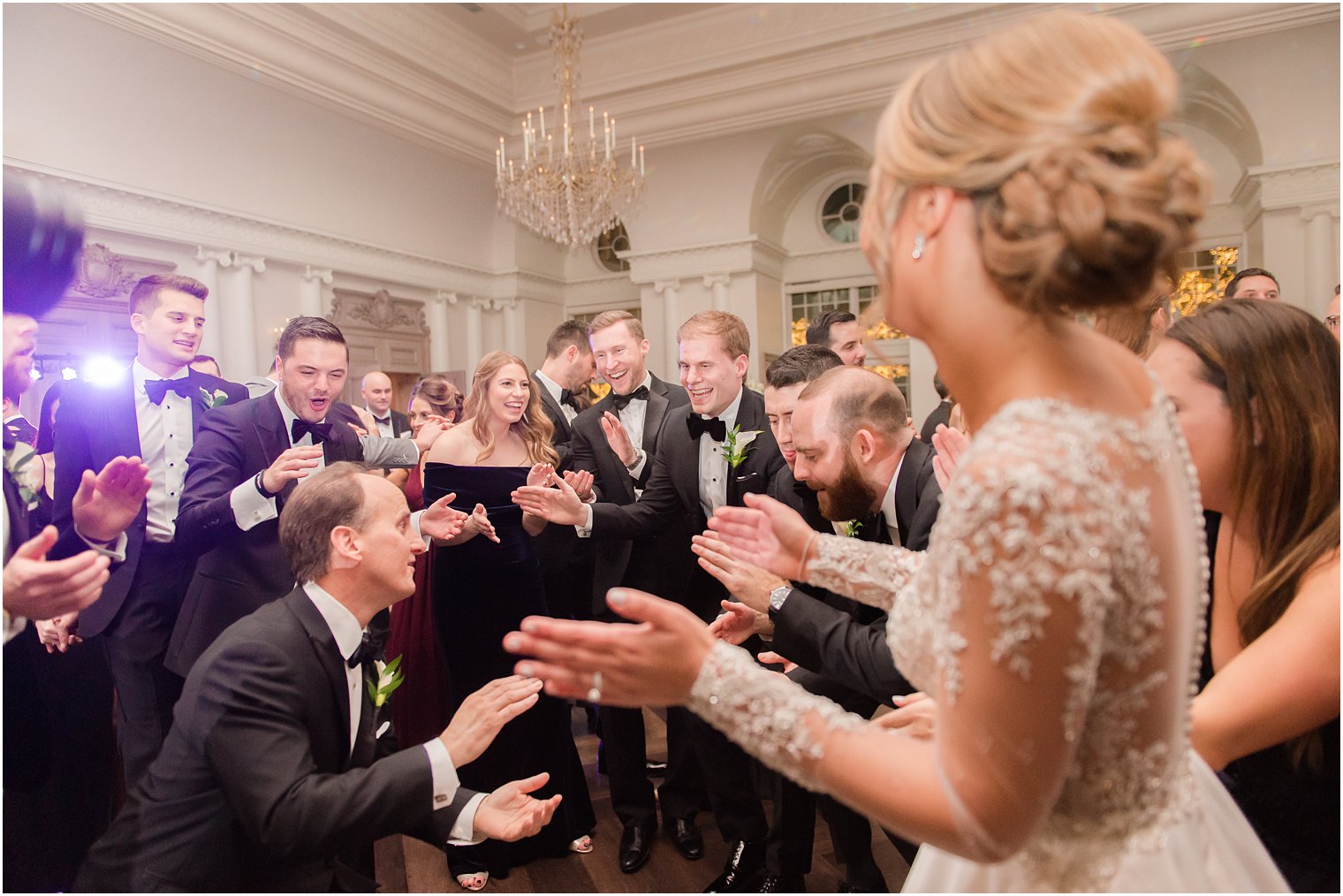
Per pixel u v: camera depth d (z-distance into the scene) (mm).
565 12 7273
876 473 1771
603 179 7160
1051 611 589
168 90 6234
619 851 2455
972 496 617
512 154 9062
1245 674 894
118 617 2477
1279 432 1022
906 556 1167
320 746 1361
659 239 9766
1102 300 627
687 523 2574
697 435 2504
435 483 2576
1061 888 772
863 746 680
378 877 2398
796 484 2047
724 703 702
